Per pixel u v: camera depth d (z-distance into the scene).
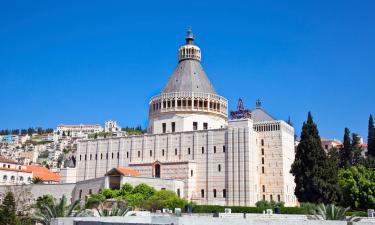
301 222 38.47
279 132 122.75
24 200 105.31
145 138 131.62
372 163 133.50
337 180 100.75
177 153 126.00
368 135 154.12
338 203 101.06
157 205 93.50
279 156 121.19
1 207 58.62
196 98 134.12
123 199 95.25
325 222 38.91
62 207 48.53
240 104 122.25
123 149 133.75
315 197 97.38
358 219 59.84
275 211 83.12
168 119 133.88
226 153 118.88
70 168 140.38
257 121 135.38
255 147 121.81
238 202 113.81
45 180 174.75
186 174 120.00
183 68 144.62
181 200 96.88
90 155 139.38
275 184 119.94
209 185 119.06
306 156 100.44
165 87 143.62
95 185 113.44
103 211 53.34
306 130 102.56
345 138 148.50
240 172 115.56
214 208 89.81
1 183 161.50
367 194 100.75
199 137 124.12
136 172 120.06
